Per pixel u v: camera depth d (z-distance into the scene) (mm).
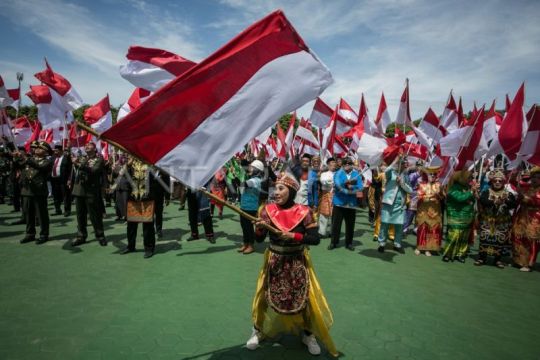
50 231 7945
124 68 4625
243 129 2752
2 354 3129
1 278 5004
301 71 2824
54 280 4977
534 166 6961
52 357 3102
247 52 2750
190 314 4016
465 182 6625
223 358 3160
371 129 9398
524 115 6371
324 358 3213
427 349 3430
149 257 6191
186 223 9461
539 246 6188
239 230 8750
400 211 7004
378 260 6531
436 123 9422
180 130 2656
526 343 3611
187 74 2633
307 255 3256
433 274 5848
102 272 5359
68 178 9797
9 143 10062
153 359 3115
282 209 3221
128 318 3877
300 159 8266
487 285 5406
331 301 4531
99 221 6855
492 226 6410
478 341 3625
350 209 7125
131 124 2551
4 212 10305
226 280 5156
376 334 3697
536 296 4973
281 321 3342
